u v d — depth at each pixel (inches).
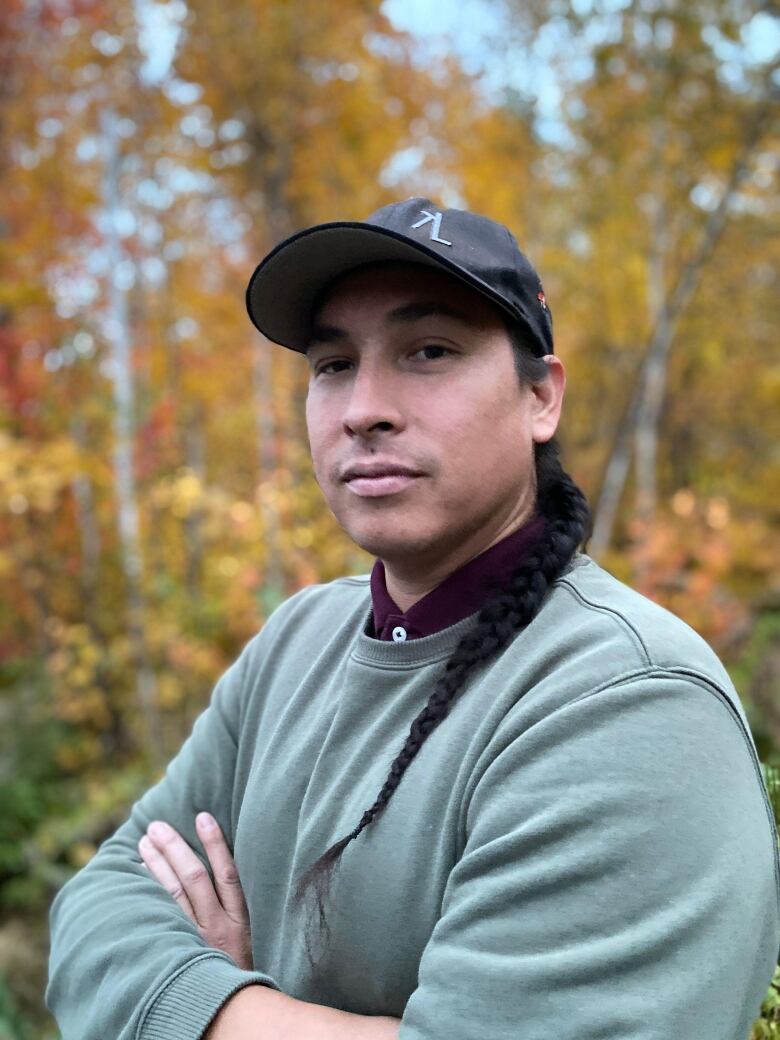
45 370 279.4
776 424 466.0
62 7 265.0
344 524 46.8
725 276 327.3
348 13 274.1
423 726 42.1
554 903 34.2
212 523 282.7
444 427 43.7
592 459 402.0
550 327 48.8
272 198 291.7
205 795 58.5
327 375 48.0
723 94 236.8
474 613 45.3
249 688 59.2
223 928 53.1
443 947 35.9
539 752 37.2
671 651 37.9
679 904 33.1
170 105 285.9
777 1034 46.6
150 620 273.7
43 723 268.5
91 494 298.4
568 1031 32.2
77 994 47.1
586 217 297.0
